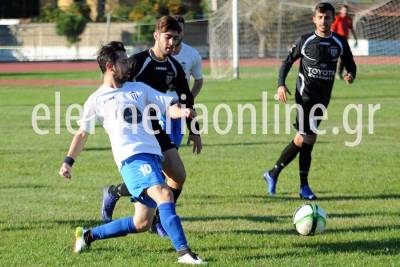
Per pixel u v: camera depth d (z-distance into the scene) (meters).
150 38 89.75
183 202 19.81
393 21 72.06
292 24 80.00
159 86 17.08
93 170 24.92
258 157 27.62
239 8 73.00
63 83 64.25
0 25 98.69
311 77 20.70
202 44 96.00
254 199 20.31
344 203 19.72
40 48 97.38
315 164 25.97
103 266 13.65
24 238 15.90
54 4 110.25
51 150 29.33
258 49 83.50
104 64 14.08
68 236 16.09
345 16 59.09
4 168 25.28
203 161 26.62
